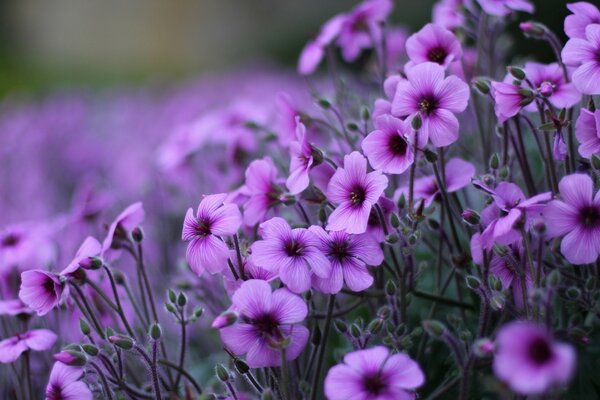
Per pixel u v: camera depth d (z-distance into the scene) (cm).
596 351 51
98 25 530
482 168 59
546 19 145
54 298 51
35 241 63
